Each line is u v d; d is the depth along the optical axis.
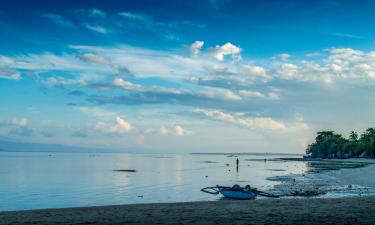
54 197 43.94
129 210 18.22
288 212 15.82
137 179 72.25
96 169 108.75
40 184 60.91
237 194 39.25
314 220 13.23
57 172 92.75
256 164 170.25
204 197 42.62
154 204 22.44
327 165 149.62
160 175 84.94
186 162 196.12
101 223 13.59
